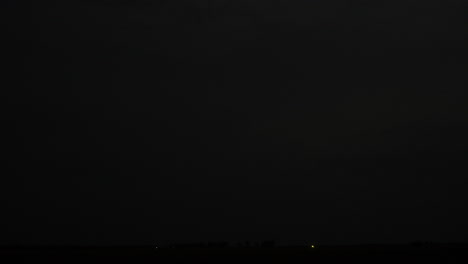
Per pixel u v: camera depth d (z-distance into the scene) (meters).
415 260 57.34
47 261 56.62
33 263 55.34
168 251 76.00
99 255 63.09
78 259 58.59
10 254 65.19
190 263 55.22
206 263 55.00
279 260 56.97
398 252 66.69
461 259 57.59
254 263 55.25
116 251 77.00
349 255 61.75
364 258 58.62
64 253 69.31
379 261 56.22
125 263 54.59
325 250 77.00
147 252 71.50
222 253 66.75
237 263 55.16
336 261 56.69
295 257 59.81
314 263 55.19
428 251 68.44
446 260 57.06
